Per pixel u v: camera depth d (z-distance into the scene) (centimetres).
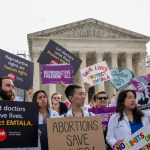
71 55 1230
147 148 648
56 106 1044
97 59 6197
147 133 654
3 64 909
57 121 622
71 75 1128
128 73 1220
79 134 621
